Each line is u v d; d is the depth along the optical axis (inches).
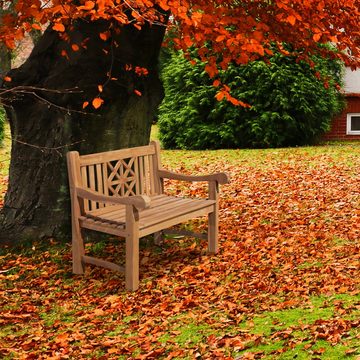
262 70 530.0
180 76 569.6
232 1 219.0
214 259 238.7
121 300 202.1
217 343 160.1
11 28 192.5
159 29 246.7
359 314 165.8
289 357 144.4
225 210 314.7
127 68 235.5
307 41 248.2
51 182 253.6
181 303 194.7
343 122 603.8
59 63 242.2
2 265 237.9
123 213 224.1
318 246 242.8
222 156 501.4
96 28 237.6
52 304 205.2
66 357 164.6
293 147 544.1
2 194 382.3
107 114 251.1
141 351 164.2
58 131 249.8
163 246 256.8
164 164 482.9
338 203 312.0
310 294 191.6
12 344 176.6
